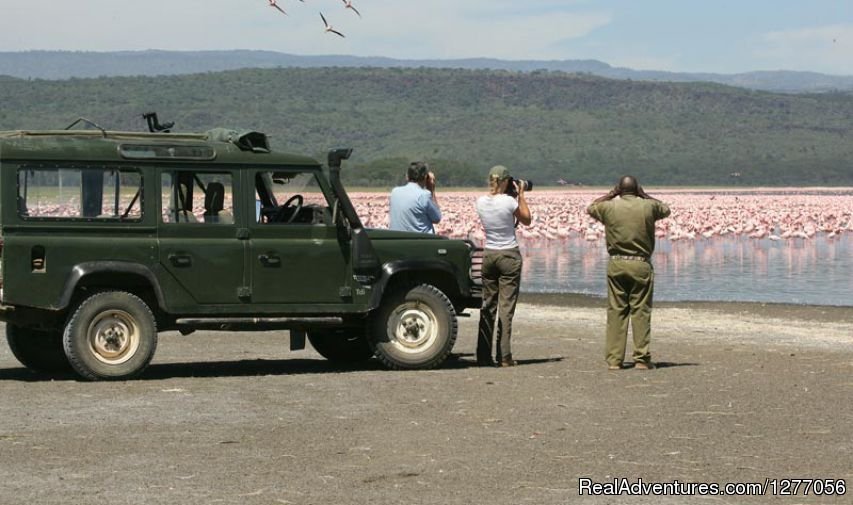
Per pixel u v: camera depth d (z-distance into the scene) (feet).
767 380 53.47
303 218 55.93
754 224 189.88
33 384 52.03
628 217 56.18
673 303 96.43
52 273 51.70
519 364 59.31
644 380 53.36
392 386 51.70
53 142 52.26
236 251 54.24
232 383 52.54
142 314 52.80
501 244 57.62
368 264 55.42
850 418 44.50
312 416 44.73
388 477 35.70
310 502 32.99
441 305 57.11
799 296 103.09
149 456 38.22
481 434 41.60
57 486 34.47
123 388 50.80
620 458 38.14
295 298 55.11
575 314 88.43
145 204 53.16
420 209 58.90
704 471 36.55
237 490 34.17
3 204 51.34
